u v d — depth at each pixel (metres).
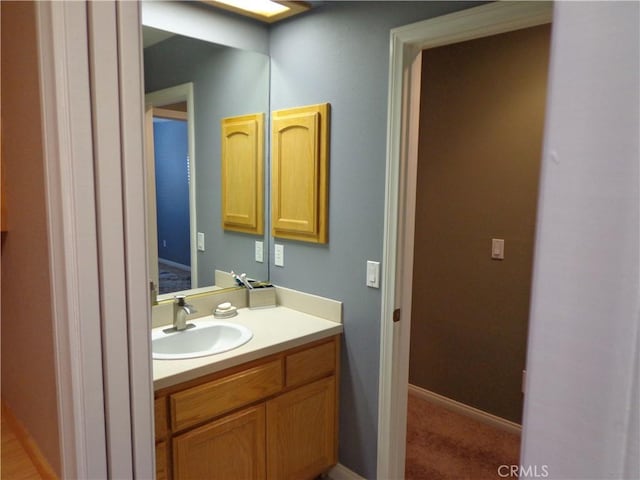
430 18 1.77
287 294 2.48
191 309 2.13
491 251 2.75
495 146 2.67
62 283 0.73
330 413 2.25
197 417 1.72
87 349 0.75
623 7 0.27
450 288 2.96
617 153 0.27
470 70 2.74
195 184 2.29
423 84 2.96
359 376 2.19
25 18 0.77
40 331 0.87
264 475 1.98
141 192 0.79
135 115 0.77
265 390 1.94
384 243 2.00
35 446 1.00
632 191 0.27
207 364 1.72
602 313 0.28
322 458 2.23
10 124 0.92
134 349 0.80
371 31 1.97
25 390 1.05
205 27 2.23
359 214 2.11
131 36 0.75
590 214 0.28
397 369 2.07
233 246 2.45
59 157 0.70
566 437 0.30
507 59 2.59
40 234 0.80
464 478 2.34
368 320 2.12
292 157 2.37
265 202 2.54
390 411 2.08
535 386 0.32
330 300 2.26
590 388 0.29
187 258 2.27
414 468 2.42
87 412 0.76
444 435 2.74
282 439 2.04
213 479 1.81
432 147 2.95
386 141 1.96
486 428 2.82
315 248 2.33
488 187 2.72
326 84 2.19
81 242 0.73
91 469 0.78
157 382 1.59
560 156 0.30
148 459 0.85
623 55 0.27
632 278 0.27
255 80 2.43
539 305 0.31
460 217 2.86
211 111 2.29
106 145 0.74
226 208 2.40
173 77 2.15
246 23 2.37
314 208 2.27
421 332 3.15
